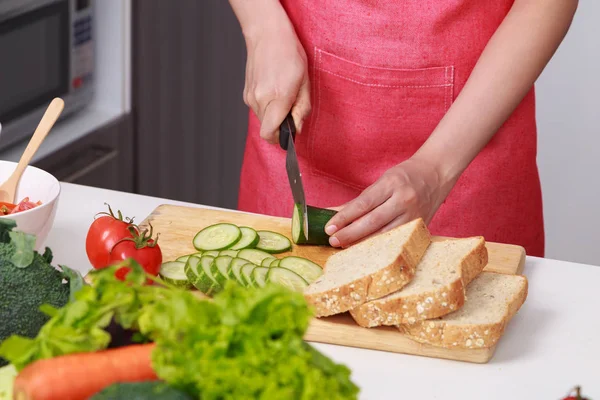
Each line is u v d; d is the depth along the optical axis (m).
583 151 2.92
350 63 1.74
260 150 1.91
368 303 1.17
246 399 0.67
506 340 1.21
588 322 1.27
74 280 0.96
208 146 3.17
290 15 1.81
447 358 1.17
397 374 1.13
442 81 1.73
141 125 2.96
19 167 1.36
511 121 1.78
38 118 2.58
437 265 1.27
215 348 0.68
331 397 0.68
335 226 1.44
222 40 3.03
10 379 0.78
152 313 0.73
